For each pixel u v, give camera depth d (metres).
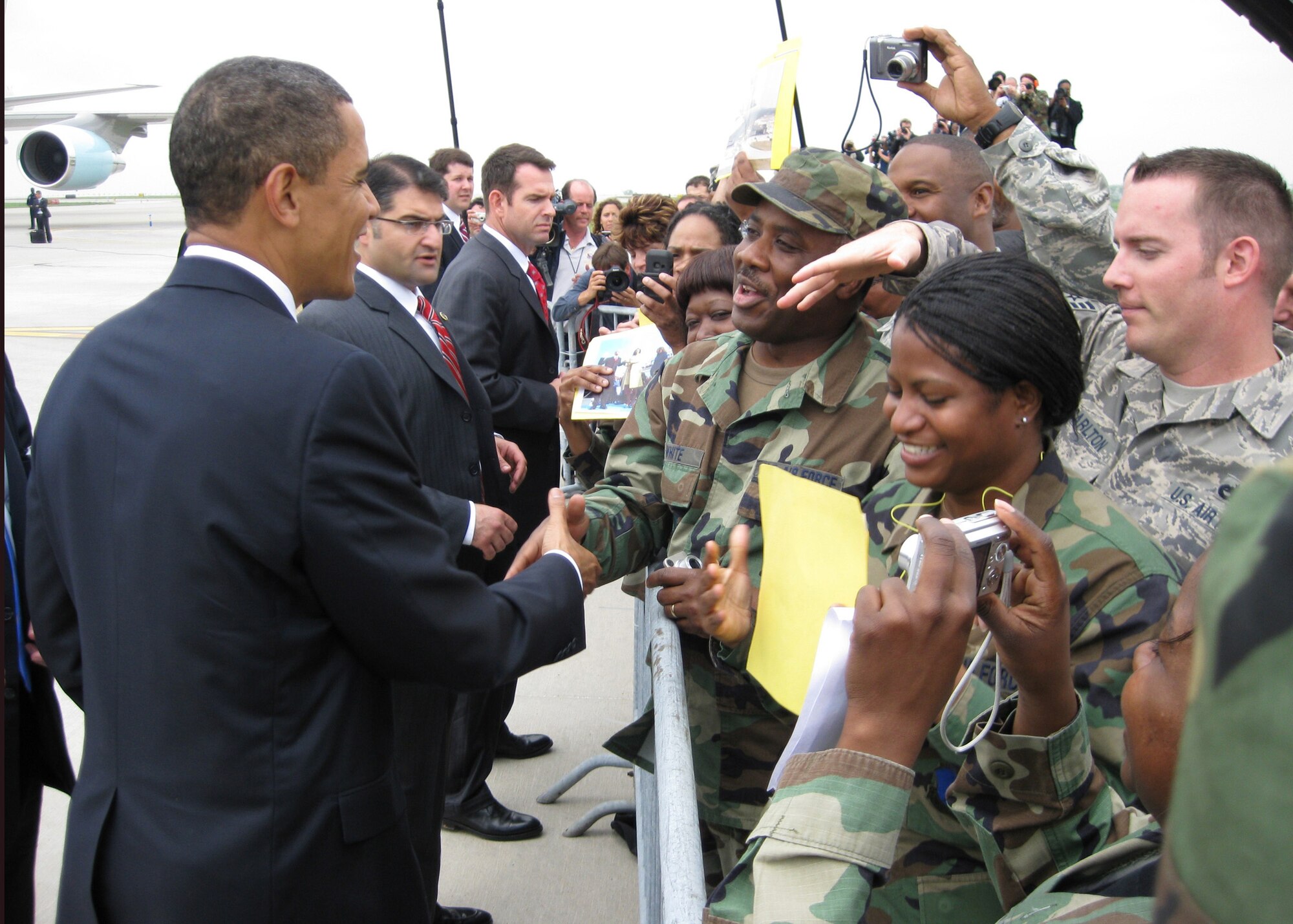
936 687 0.85
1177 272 1.64
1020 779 0.99
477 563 2.61
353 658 1.45
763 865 0.83
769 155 2.51
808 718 0.98
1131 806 1.13
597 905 2.74
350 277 1.60
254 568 1.34
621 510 1.88
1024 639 0.93
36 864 2.86
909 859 1.20
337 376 1.35
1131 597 1.12
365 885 1.45
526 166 3.78
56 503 1.42
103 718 1.39
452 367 2.77
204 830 1.33
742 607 1.49
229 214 1.45
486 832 3.03
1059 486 1.23
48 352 10.88
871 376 1.66
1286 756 0.27
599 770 3.41
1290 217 1.64
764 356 1.77
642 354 2.51
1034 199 2.29
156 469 1.33
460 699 2.98
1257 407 1.65
